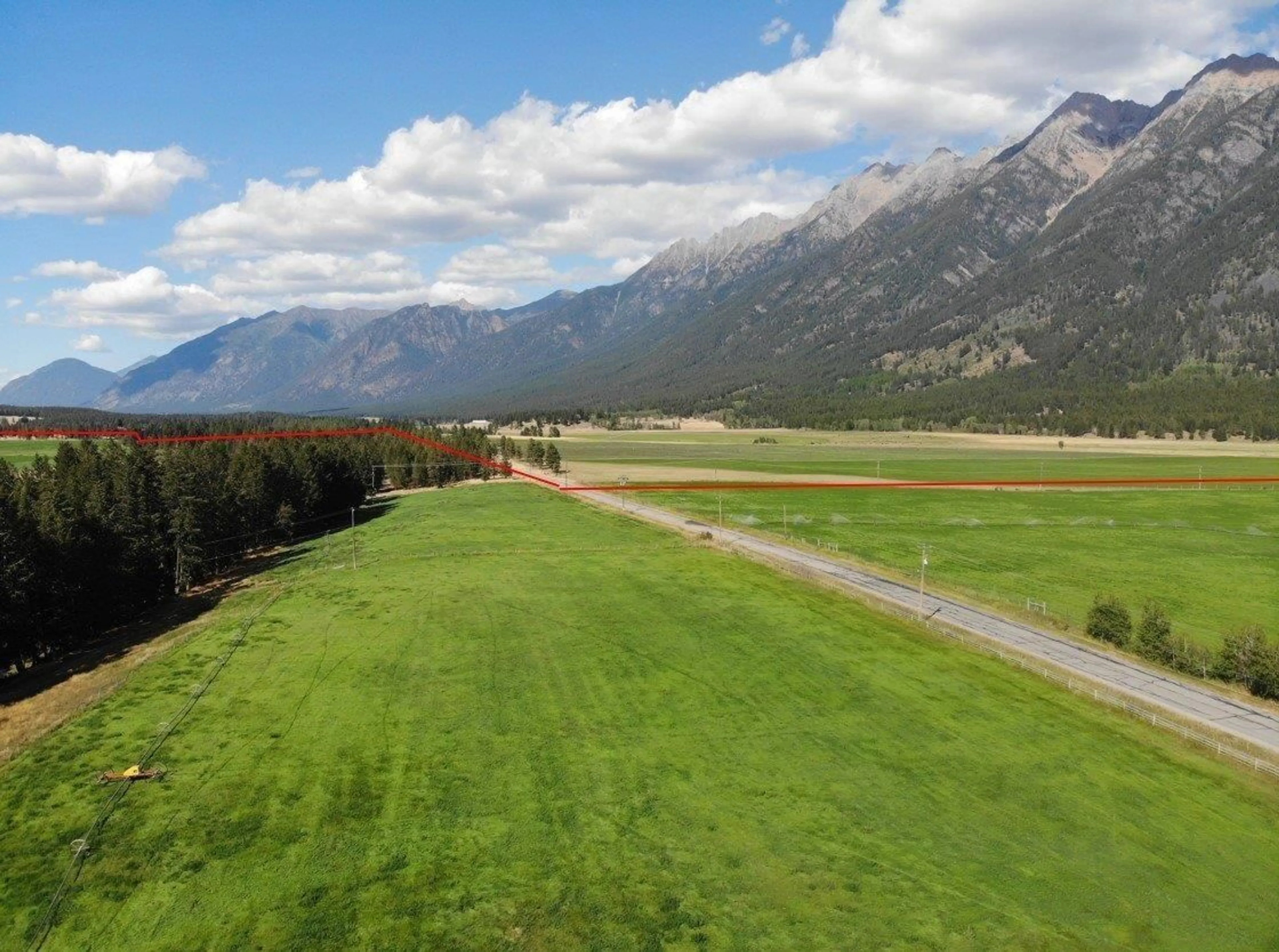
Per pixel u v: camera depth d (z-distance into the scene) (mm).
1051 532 116688
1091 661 62375
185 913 33125
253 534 112188
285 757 45688
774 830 39469
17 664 71312
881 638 65875
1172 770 45812
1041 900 34781
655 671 58688
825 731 49750
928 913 33812
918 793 43000
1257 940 32906
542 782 43531
